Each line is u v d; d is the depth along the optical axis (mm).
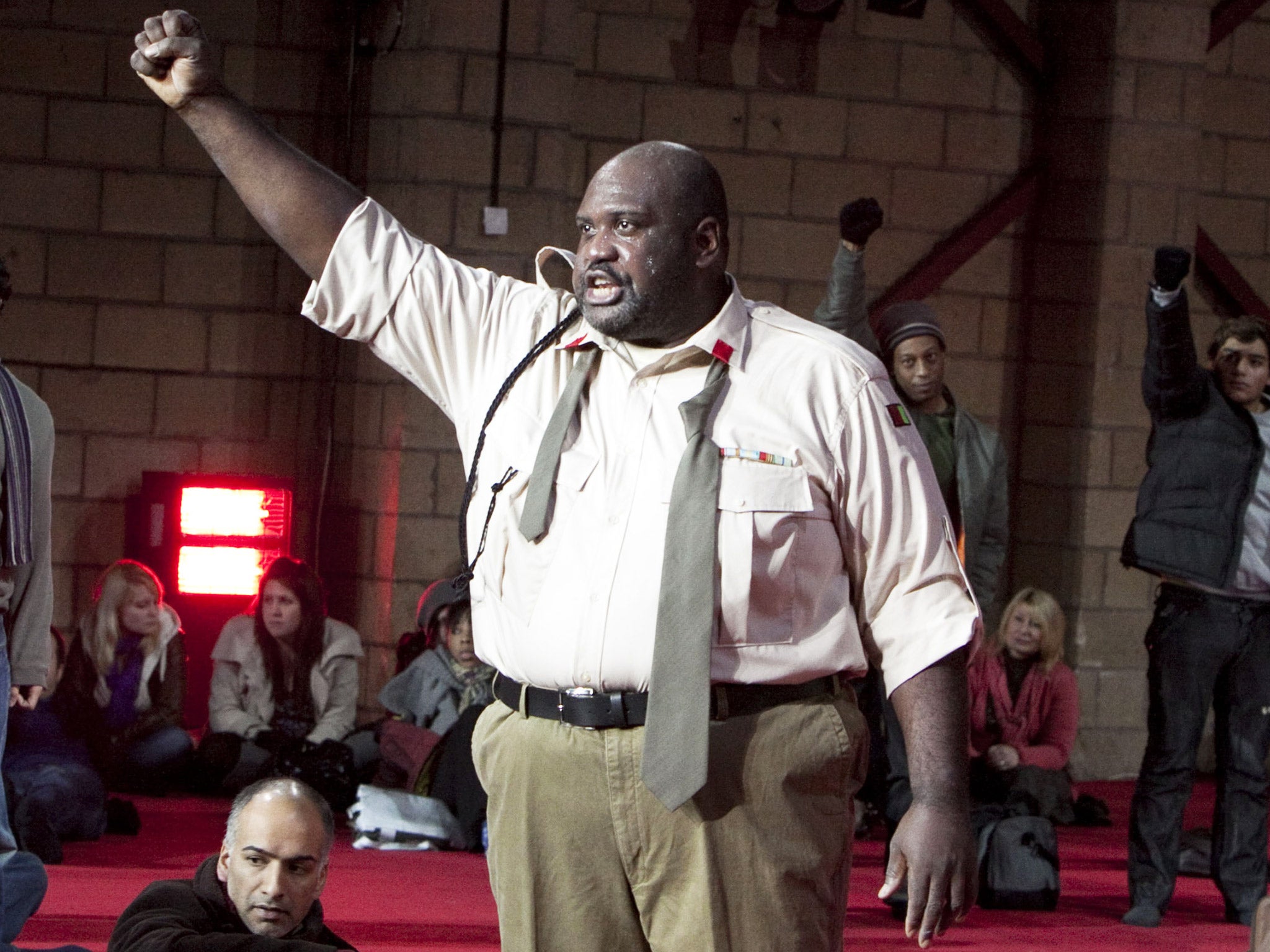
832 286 9000
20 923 6691
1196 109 15258
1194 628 8953
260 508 13797
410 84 13711
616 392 3850
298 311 14328
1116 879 10531
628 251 3740
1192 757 9094
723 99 14742
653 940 3770
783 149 14898
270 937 5293
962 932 8805
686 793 3529
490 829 3969
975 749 11719
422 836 10414
